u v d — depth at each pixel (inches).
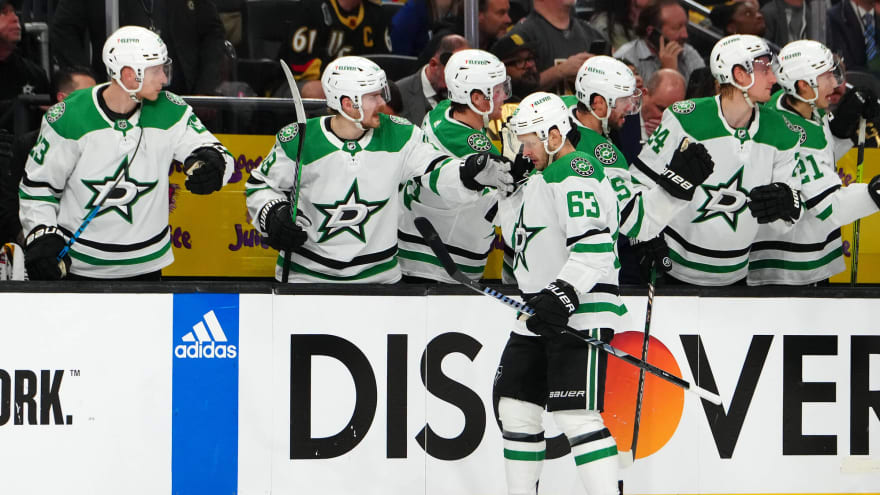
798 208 558.9
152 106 587.2
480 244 633.0
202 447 560.4
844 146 671.1
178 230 676.1
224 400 561.9
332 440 569.6
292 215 555.8
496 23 751.1
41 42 708.0
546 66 747.4
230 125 690.8
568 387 498.6
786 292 589.6
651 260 572.4
